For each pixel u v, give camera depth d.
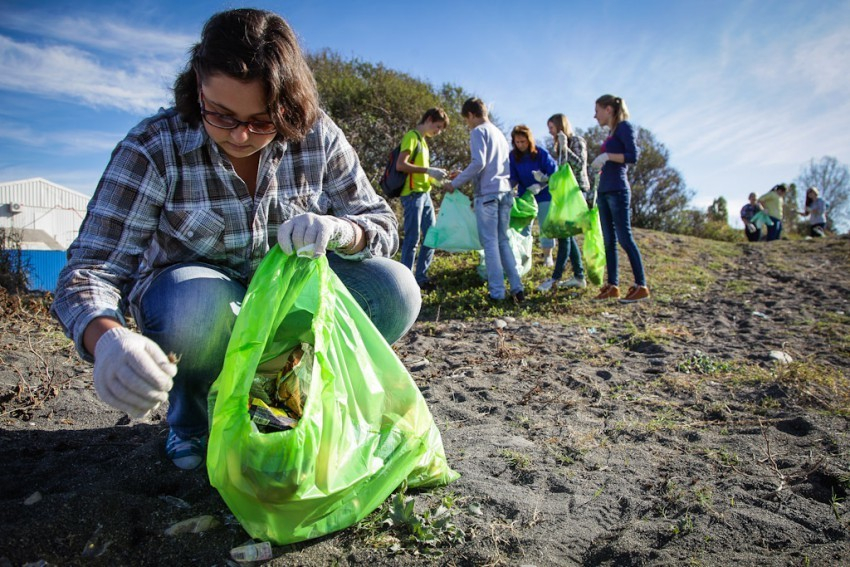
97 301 1.51
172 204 1.76
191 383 1.85
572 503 1.94
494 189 5.65
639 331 4.79
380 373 1.79
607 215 5.78
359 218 1.98
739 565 1.59
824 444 2.46
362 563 1.54
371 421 1.73
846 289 6.79
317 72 11.16
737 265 8.70
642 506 1.93
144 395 1.21
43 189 30.52
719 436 2.59
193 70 1.61
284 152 1.85
